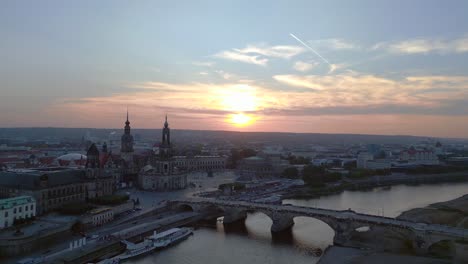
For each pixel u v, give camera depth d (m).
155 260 194.75
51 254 188.00
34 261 176.12
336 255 190.50
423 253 194.25
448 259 183.50
